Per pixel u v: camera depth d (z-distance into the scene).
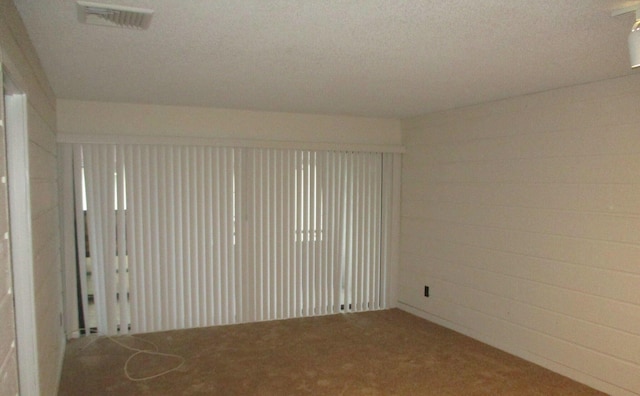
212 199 4.70
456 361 3.94
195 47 2.55
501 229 4.18
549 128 3.72
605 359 3.34
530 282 3.91
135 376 3.58
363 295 5.48
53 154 3.77
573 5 1.91
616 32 2.26
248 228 4.87
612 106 3.28
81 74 3.20
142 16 2.05
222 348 4.20
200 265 4.70
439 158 4.95
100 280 4.41
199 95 4.02
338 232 5.29
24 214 2.14
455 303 4.75
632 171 3.17
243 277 4.88
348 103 4.41
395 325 4.95
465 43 2.45
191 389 3.37
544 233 3.78
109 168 4.34
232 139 4.71
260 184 4.89
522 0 1.86
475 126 4.46
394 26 2.19
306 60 2.82
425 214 5.18
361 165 5.36
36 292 2.35
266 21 2.13
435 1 1.88
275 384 3.48
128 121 4.48
